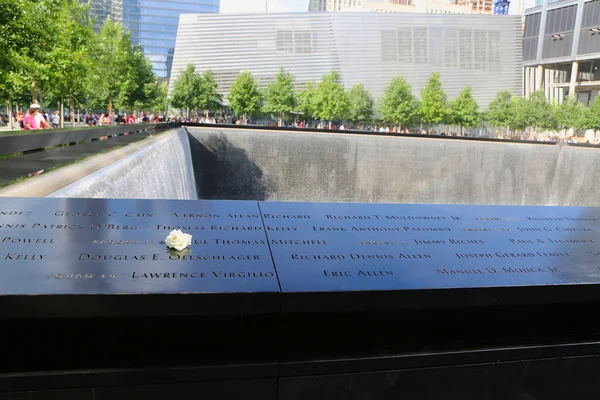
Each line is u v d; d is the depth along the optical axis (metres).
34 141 6.02
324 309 1.85
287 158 24.75
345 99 58.38
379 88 73.12
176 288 1.75
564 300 2.08
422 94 58.81
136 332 1.85
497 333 2.10
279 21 71.44
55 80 19.31
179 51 72.38
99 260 1.94
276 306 1.81
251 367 1.74
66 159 6.47
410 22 72.50
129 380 1.67
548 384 2.04
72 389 1.65
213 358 1.76
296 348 1.86
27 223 2.25
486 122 63.69
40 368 1.64
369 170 24.59
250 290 1.78
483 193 24.22
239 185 24.83
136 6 98.31
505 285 2.01
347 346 1.91
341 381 1.83
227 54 72.19
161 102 60.91
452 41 73.69
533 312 2.23
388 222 2.68
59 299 1.65
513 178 23.80
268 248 2.21
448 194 24.41
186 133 23.73
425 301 1.94
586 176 21.73
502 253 2.38
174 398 1.72
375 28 72.00
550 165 23.16
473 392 1.97
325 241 2.35
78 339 1.82
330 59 72.19
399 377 1.88
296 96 61.38
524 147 23.55
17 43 13.40
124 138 11.23
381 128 56.97
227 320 1.93
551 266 2.25
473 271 2.13
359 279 1.96
